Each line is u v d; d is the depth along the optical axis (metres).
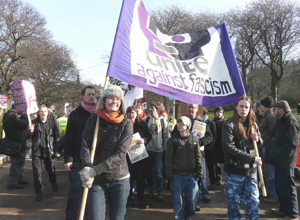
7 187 5.38
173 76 3.67
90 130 2.39
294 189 3.67
